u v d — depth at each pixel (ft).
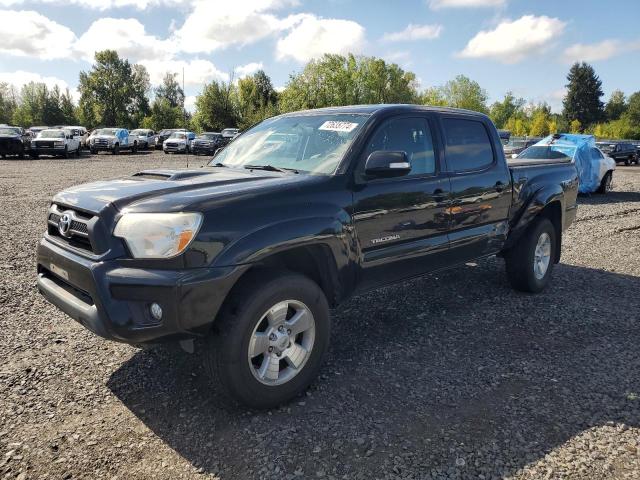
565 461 8.77
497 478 8.32
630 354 13.25
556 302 17.46
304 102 187.32
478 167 15.51
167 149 124.47
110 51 266.98
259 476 8.34
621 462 8.75
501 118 356.38
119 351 12.98
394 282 13.16
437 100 311.47
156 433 9.52
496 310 16.55
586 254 25.36
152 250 9.04
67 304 10.06
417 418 10.09
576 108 372.99
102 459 8.75
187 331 9.14
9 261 21.22
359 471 8.46
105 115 269.44
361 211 11.78
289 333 10.43
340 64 190.70
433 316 15.97
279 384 10.28
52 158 101.71
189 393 10.98
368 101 194.80
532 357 13.00
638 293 18.71
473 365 12.51
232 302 9.70
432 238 13.89
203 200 9.50
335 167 11.75
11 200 39.91
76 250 10.05
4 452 8.86
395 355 13.07
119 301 9.13
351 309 16.57
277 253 10.69
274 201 10.27
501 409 10.44
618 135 291.99
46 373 11.74
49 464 8.58
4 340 13.46
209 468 8.55
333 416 10.14
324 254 11.16
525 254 17.49
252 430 9.64
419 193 13.25
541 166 18.66
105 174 63.82
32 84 272.72
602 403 10.71
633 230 32.37
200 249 9.17
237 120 213.46
